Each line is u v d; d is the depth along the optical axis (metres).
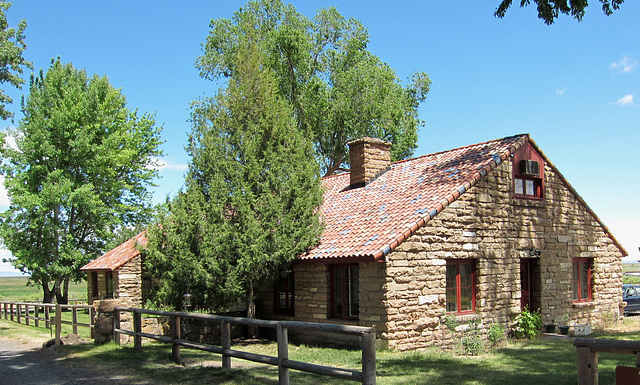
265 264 14.29
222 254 14.00
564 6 10.23
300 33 31.36
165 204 14.66
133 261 21.28
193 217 14.05
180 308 14.45
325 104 31.98
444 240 13.84
